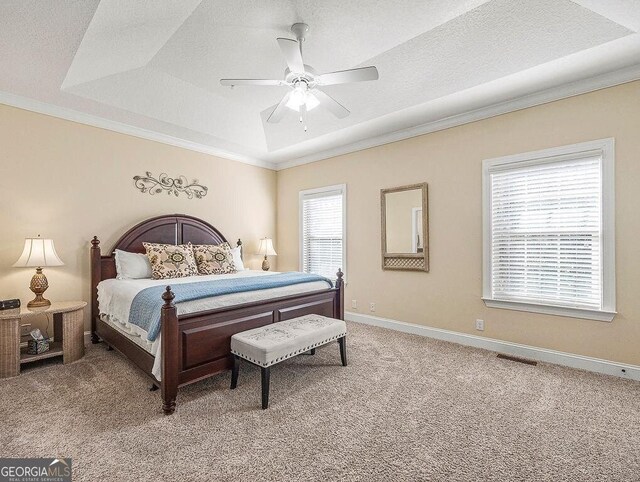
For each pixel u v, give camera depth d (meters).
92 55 2.61
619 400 2.30
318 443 1.81
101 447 1.75
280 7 2.29
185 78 3.36
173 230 4.34
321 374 2.76
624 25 2.18
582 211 2.92
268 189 5.70
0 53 2.46
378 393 2.41
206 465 1.62
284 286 3.15
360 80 2.40
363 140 4.52
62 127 3.48
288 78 2.41
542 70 2.72
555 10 2.27
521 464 1.64
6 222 3.15
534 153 3.15
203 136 4.36
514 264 3.29
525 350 3.19
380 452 1.73
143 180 4.12
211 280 3.33
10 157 3.17
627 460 1.68
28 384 2.53
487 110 3.43
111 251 3.83
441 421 2.04
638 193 2.65
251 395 2.37
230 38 2.67
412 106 3.44
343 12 2.34
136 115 3.66
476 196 3.54
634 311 2.67
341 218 4.86
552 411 2.16
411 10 2.32
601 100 2.81
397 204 4.19
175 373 2.14
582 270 2.91
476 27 2.51
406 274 4.12
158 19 2.32
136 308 2.58
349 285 4.74
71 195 3.55
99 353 3.27
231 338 2.49
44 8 1.99
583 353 2.90
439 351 3.35
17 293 3.20
